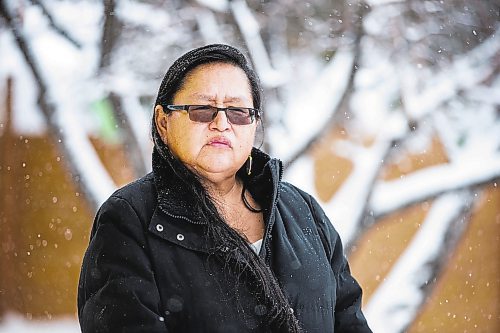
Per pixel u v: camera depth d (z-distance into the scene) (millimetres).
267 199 2098
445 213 8023
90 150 7098
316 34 7578
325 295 2082
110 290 1889
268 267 1973
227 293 1929
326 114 7422
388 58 7730
